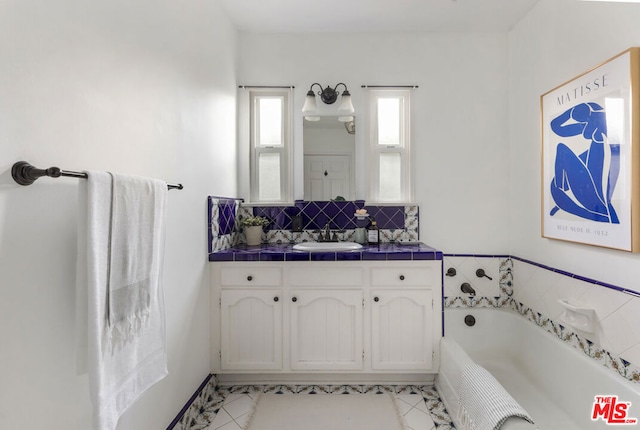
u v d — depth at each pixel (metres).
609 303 1.62
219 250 2.23
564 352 1.88
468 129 2.62
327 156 2.66
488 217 2.62
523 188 2.42
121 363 1.02
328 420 1.80
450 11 2.34
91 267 0.88
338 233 2.66
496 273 2.61
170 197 1.57
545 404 1.95
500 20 2.45
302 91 2.66
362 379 2.17
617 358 1.58
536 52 2.25
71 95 0.96
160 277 1.25
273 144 2.72
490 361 2.46
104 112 1.10
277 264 2.09
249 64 2.65
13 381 0.79
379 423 1.78
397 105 2.72
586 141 1.74
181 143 1.67
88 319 0.89
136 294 1.07
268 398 2.02
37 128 0.85
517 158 2.50
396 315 2.09
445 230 2.64
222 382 2.19
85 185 0.90
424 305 2.08
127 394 1.05
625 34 1.54
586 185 1.75
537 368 2.14
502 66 2.61
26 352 0.82
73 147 0.97
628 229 1.50
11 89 0.78
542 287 2.17
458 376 1.73
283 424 1.78
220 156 2.25
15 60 0.79
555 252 2.05
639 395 1.42
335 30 2.61
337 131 2.65
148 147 1.37
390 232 2.65
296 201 2.66
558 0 2.01
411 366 2.08
